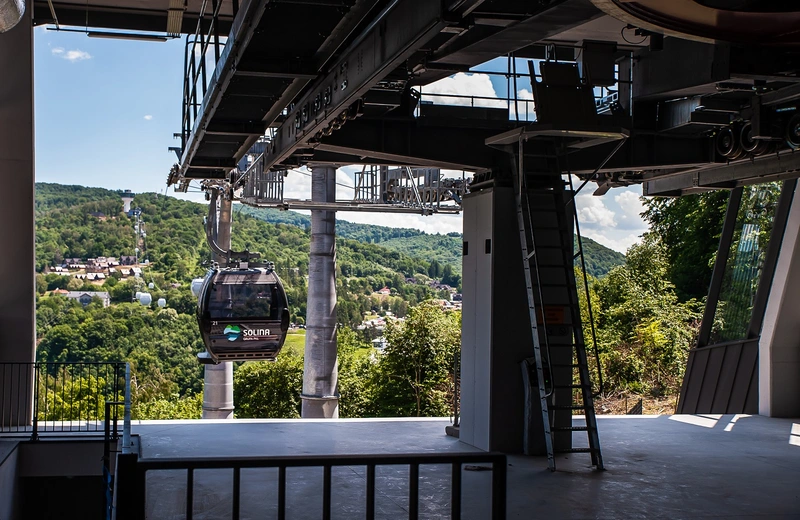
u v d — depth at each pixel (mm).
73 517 13320
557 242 10062
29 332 12570
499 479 3645
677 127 9906
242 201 20578
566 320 10039
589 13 6277
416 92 10195
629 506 7441
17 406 12383
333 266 26594
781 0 5262
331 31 7344
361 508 7230
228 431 11469
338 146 9984
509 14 6477
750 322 14164
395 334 41500
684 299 37500
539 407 9828
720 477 8727
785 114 9383
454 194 21000
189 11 12898
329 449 10102
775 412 13430
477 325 10328
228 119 10750
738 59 7438
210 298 17188
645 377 33938
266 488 7914
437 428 11867
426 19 5887
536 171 9992
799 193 13070
